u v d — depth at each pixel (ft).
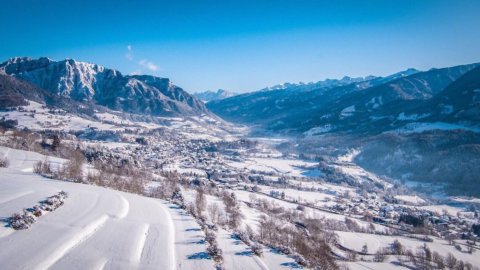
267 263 188.96
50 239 166.20
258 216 408.26
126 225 205.98
